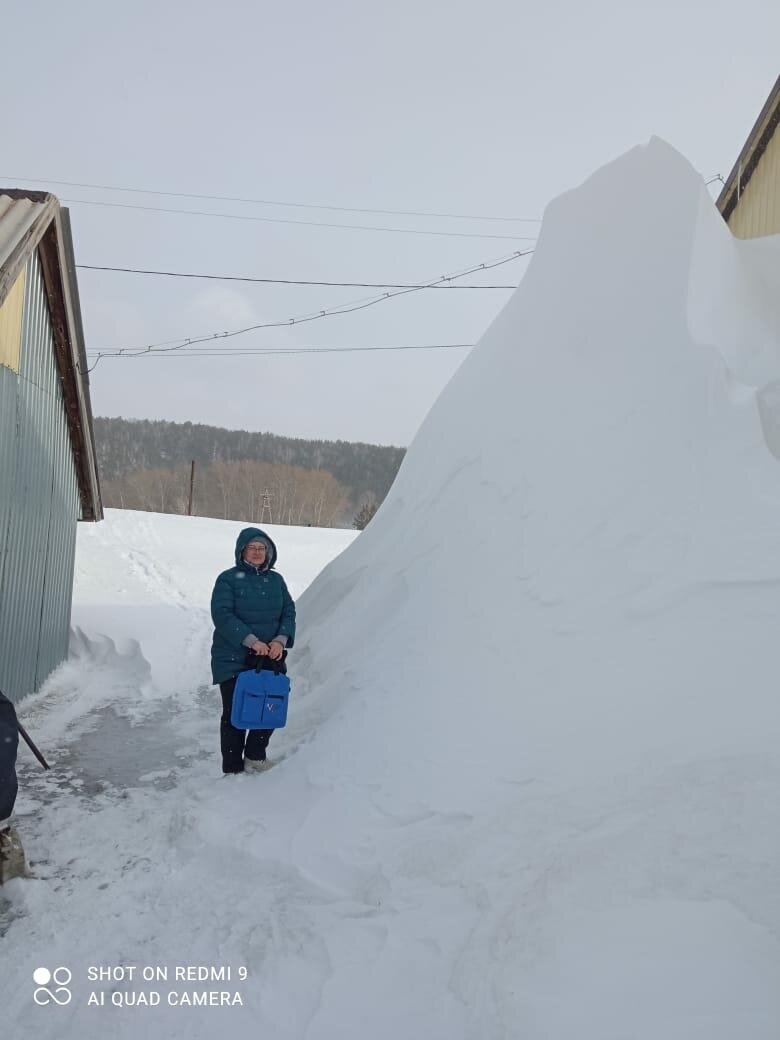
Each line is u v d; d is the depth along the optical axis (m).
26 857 3.67
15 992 2.62
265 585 4.93
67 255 7.06
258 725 4.52
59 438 7.90
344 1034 2.27
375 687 4.64
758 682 2.81
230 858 3.53
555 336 5.94
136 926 3.04
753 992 1.84
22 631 6.77
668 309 4.94
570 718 3.26
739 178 9.85
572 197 6.80
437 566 5.40
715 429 3.96
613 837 2.54
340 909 2.96
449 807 3.23
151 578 14.16
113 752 5.51
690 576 3.41
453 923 2.63
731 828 2.35
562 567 4.12
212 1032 2.39
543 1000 2.07
